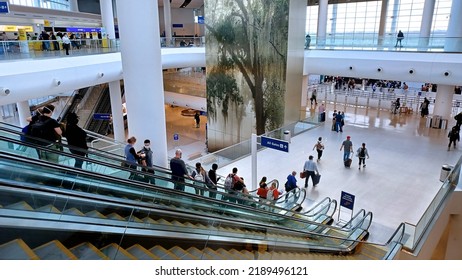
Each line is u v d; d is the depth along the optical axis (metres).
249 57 14.73
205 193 7.45
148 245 4.71
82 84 11.71
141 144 8.96
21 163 4.46
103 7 19.69
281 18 13.35
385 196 9.78
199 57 17.83
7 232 3.51
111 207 4.75
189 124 24.03
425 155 12.52
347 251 7.40
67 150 6.03
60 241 3.88
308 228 8.02
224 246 5.39
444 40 13.55
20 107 15.50
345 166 11.73
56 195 4.27
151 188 5.59
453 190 9.77
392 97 20.39
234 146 13.09
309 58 16.67
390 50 14.72
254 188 10.10
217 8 15.30
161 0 35.34
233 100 15.87
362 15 31.67
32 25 22.70
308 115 18.17
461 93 23.08
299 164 12.21
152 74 8.54
